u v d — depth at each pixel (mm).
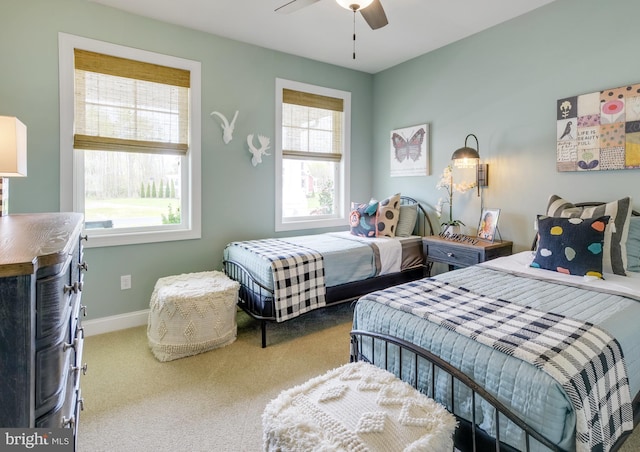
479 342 1285
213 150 3322
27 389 759
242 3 2734
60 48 2623
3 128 1634
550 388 1067
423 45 3535
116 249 2930
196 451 1598
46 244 925
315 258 2781
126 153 3002
